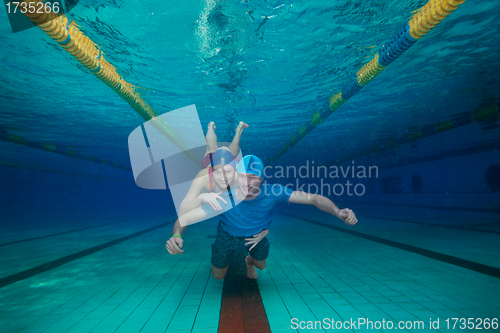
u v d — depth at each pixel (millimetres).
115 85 3398
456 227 5770
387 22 2750
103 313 2023
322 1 2439
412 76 4062
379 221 7582
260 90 4281
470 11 2604
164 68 3484
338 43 3080
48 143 8000
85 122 6016
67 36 2191
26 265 3547
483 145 8414
